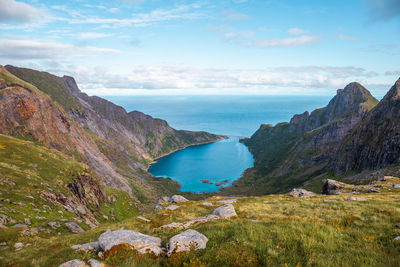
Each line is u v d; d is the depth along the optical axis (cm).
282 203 2845
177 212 2714
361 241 1127
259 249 986
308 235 1151
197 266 908
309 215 2011
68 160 9706
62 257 1215
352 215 1756
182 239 1156
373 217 1588
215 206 3148
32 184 4872
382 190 3938
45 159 8119
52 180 6694
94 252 1257
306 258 907
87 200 7906
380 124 16750
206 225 1526
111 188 11531
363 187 4716
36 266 1141
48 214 3931
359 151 17825
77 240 1800
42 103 17775
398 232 1202
